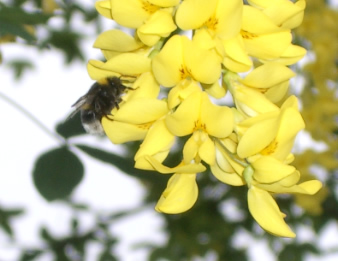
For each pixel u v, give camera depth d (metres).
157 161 0.51
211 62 0.51
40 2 0.76
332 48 0.84
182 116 0.51
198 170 0.51
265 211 0.52
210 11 0.51
